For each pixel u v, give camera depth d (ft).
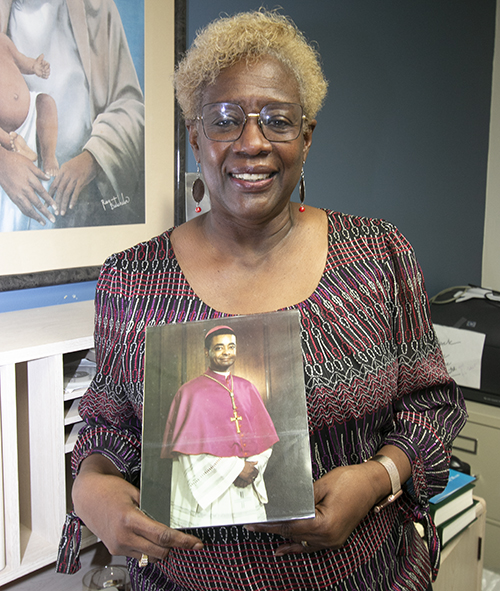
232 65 2.32
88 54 4.48
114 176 4.81
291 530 2.14
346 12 6.70
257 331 2.39
